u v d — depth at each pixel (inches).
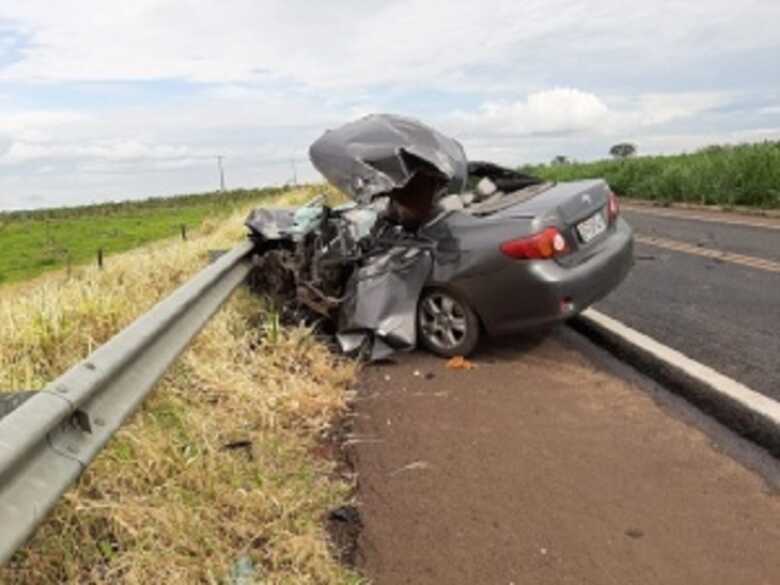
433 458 159.3
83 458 99.9
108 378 114.7
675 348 229.1
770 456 156.0
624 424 176.1
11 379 157.2
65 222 1557.6
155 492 123.6
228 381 179.5
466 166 257.6
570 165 1435.8
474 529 129.7
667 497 139.2
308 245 255.9
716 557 119.0
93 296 215.5
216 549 114.1
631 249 251.3
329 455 161.5
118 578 105.8
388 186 232.2
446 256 227.0
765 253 405.7
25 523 82.5
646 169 1019.9
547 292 211.9
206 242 449.7
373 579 116.3
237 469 139.2
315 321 243.4
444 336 233.1
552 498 139.9
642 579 113.8
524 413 185.2
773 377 198.1
